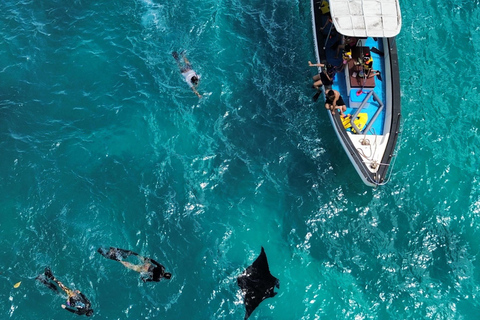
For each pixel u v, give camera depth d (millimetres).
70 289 16641
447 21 23203
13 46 22469
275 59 22062
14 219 18078
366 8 19062
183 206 18391
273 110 20750
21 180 18953
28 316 16219
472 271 17109
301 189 18922
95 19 23281
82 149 19750
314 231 18016
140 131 20203
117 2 23609
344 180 19141
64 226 17922
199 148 19797
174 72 21672
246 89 21234
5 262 17172
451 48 22438
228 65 21875
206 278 16938
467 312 16344
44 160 19453
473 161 19438
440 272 17109
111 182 18938
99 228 17891
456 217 18188
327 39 20500
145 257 17297
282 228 18094
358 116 19531
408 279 17000
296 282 16969
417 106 20734
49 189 18750
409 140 19922
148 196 18609
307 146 19922
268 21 23188
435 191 18781
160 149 19781
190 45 22422
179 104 20844
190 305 16453
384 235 17906
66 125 20391
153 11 23344
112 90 21266
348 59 19719
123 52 22281
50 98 21094
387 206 18516
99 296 16547
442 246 17594
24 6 23625
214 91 21172
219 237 17797
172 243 17609
